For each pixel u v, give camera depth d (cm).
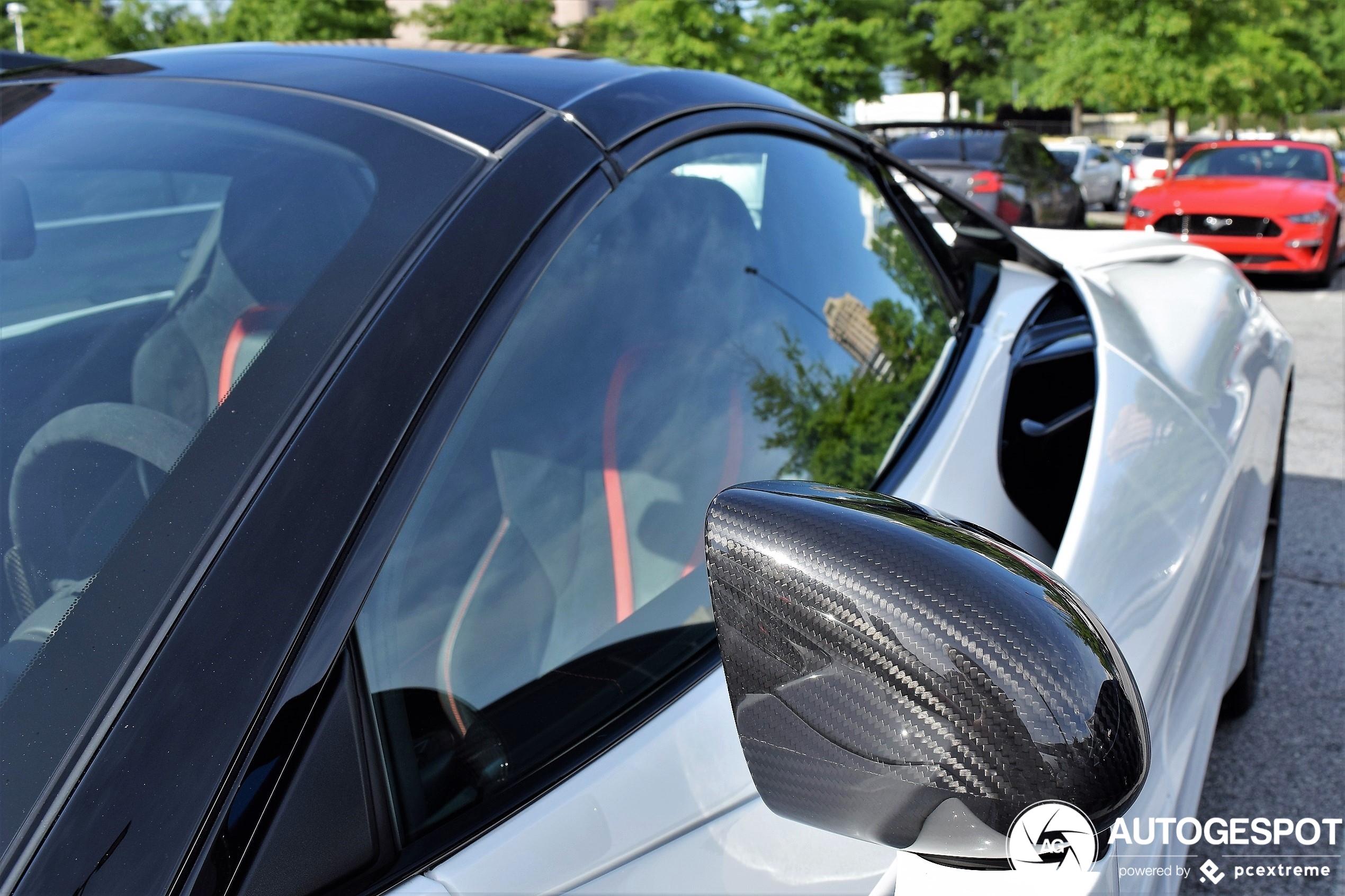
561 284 92
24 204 100
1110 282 179
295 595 63
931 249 158
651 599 92
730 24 1465
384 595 69
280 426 69
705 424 105
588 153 99
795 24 1628
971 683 50
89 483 74
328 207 88
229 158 97
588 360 94
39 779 56
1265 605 221
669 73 125
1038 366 140
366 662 66
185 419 78
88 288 90
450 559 75
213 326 82
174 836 55
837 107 1645
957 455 119
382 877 62
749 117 129
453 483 77
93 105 114
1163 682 112
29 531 72
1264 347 194
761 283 120
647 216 105
